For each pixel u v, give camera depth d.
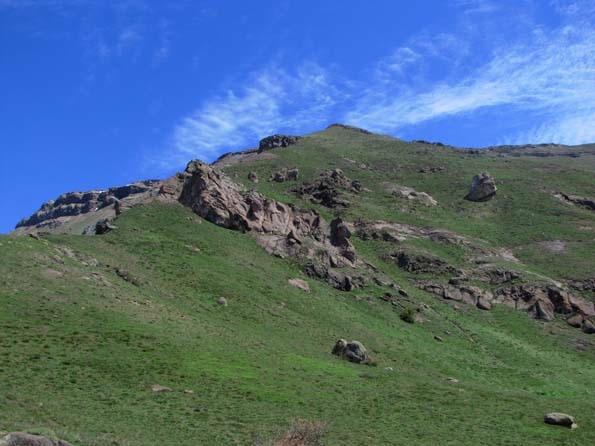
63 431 26.67
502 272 110.50
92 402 35.16
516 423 43.75
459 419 43.34
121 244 82.88
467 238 129.75
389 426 39.66
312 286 88.25
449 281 106.56
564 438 40.78
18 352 40.03
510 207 152.88
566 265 117.62
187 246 87.25
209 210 101.38
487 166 194.50
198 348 49.59
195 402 38.47
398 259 115.56
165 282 70.81
